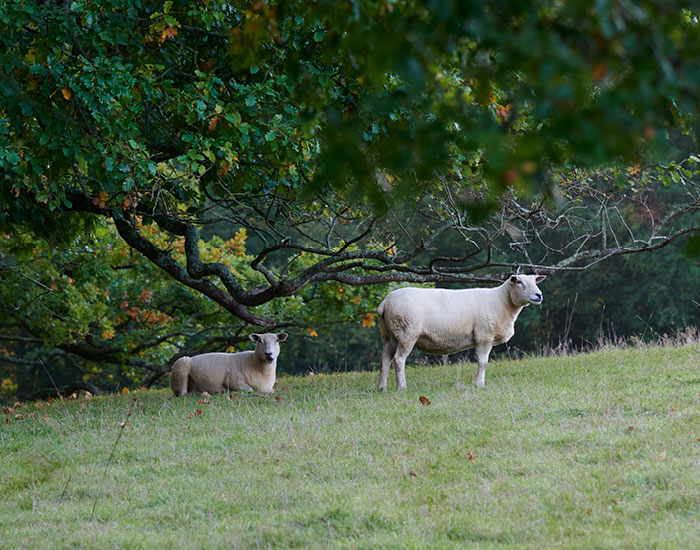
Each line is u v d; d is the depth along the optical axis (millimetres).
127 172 15766
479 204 5488
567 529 9461
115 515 10992
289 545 9664
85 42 15297
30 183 15883
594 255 17750
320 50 15477
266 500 11281
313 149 16391
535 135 4746
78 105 15555
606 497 10430
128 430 15711
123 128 15477
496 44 4906
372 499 10961
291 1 6438
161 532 10258
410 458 12773
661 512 9805
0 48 15047
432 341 18281
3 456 14391
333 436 14109
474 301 18188
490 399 16125
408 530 9812
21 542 9953
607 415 14219
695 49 4809
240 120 15797
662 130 5121
